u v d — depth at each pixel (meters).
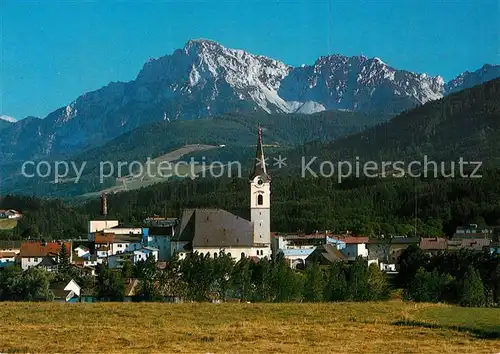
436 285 168.75
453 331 96.62
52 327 96.44
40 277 189.25
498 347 86.69
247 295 161.75
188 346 84.75
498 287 183.88
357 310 113.88
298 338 90.75
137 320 103.06
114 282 190.25
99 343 85.94
